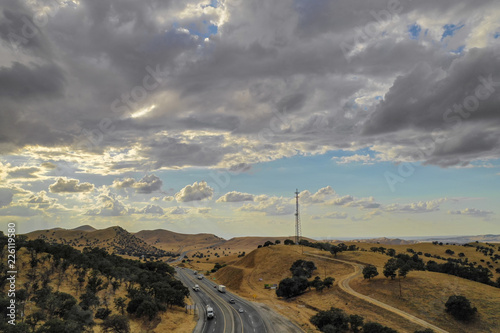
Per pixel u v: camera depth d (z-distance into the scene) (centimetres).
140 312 7431
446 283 9881
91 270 10169
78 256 10406
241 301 10938
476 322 7500
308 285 12019
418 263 14112
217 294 12462
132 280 10238
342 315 7744
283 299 11531
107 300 8519
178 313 8681
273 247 19988
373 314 8512
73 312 5916
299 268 13912
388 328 6781
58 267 9344
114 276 10050
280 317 8469
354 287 11144
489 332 7112
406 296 9331
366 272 11375
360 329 7600
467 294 8862
